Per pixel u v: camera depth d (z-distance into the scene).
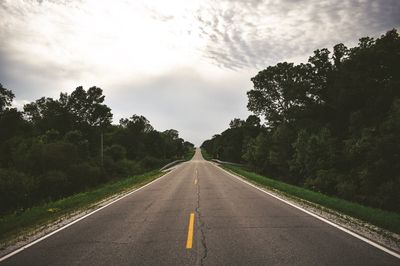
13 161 34.34
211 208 10.66
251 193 15.11
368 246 5.84
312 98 43.69
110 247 6.17
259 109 51.81
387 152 21.80
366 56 31.12
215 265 4.96
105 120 77.88
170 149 115.69
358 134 28.30
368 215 8.53
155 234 7.14
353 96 32.47
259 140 49.72
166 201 12.87
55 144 35.62
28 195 24.41
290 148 42.84
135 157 83.62
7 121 42.19
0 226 8.69
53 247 6.31
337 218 8.60
